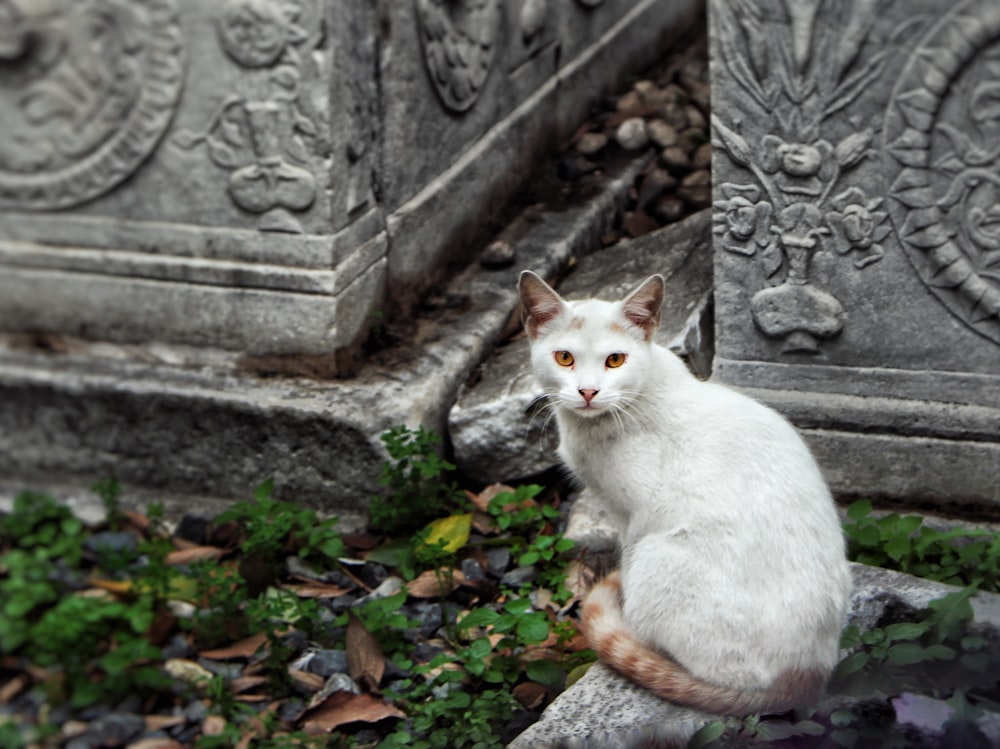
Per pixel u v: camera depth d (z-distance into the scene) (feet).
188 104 13.20
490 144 17.15
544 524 13.52
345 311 13.83
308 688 11.46
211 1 12.80
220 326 13.88
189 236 13.66
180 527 13.41
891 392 13.02
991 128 11.88
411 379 13.93
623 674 10.53
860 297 12.81
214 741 10.63
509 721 10.86
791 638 10.05
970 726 9.98
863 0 11.81
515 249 16.72
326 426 13.35
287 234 13.46
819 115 12.28
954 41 11.69
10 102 13.33
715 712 10.12
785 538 10.17
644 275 15.76
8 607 11.62
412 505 13.38
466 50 16.16
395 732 11.03
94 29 13.03
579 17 19.75
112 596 11.84
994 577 12.01
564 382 10.96
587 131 19.98
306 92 12.97
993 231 12.19
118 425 13.75
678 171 18.81
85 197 13.66
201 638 11.88
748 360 13.42
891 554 12.11
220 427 13.62
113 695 11.12
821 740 9.96
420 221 15.44
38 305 14.01
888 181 12.33
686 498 10.59
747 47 12.26
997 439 12.71
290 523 12.85
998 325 12.47
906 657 10.46
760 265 13.00
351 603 12.62
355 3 13.46
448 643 12.04
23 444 13.91
